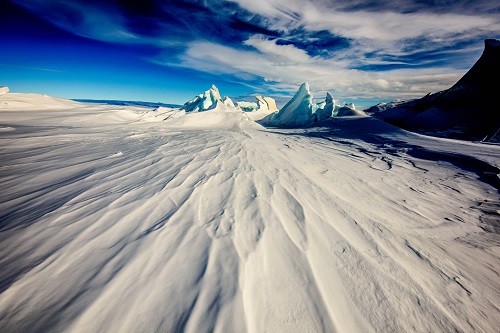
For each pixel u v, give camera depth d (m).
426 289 1.99
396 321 1.60
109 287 1.56
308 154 7.51
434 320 1.68
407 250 2.57
